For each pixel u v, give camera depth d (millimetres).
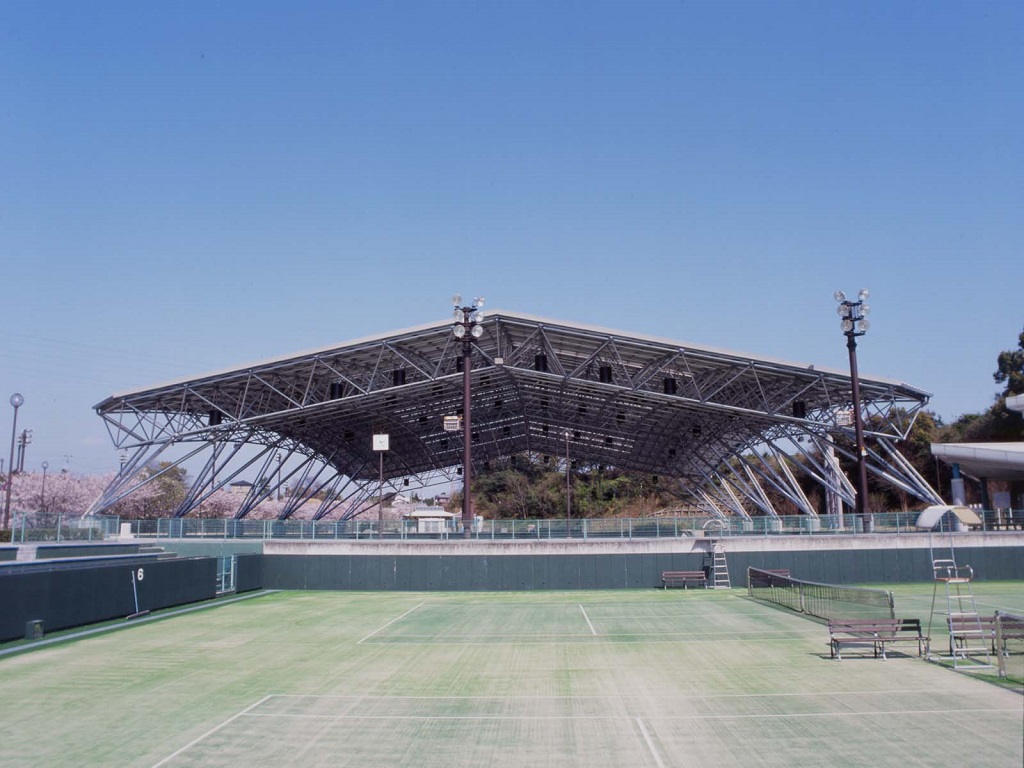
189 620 29156
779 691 16547
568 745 12992
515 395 68938
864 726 13727
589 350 53500
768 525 41750
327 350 50781
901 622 20266
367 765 12133
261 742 13391
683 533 41156
